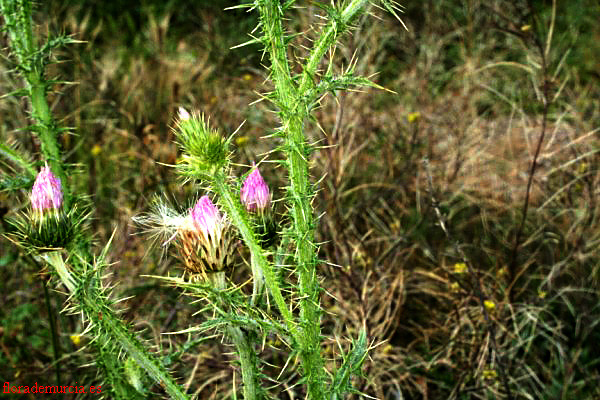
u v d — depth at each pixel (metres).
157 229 1.87
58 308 3.30
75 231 1.85
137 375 2.17
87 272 1.80
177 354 2.09
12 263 3.71
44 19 4.88
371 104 4.93
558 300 3.71
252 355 1.90
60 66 5.57
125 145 4.99
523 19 4.20
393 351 3.36
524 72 5.51
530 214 4.17
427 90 5.41
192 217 1.78
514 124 4.91
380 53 5.53
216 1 7.41
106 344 1.97
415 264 4.00
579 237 3.66
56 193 1.81
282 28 1.74
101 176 4.46
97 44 7.09
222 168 1.67
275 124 4.59
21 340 3.39
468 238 4.27
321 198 3.76
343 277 3.34
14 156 2.29
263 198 1.88
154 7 7.84
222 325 1.87
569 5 7.44
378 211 4.19
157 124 4.91
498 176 4.58
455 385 3.15
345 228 3.80
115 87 5.45
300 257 1.79
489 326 2.87
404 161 4.48
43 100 2.42
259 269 1.89
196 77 5.77
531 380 3.16
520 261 3.92
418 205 4.08
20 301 3.67
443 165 4.59
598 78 5.04
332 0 1.73
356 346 1.91
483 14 5.61
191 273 1.82
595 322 3.36
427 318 3.43
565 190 4.01
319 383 1.85
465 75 5.31
